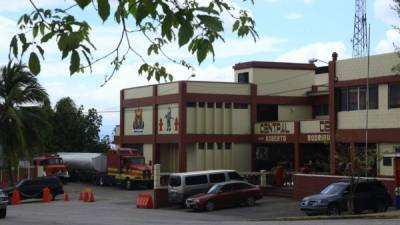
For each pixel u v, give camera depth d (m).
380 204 28.91
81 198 44.50
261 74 52.53
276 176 42.41
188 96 49.19
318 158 46.97
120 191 51.22
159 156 53.16
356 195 28.34
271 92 52.62
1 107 42.69
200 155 49.47
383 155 31.45
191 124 49.41
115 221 26.64
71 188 55.53
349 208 28.25
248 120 51.66
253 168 51.16
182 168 48.75
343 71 37.72
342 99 37.94
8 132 42.59
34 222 25.98
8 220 27.56
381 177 33.34
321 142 43.75
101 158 58.19
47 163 58.16
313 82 54.00
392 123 34.53
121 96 58.28
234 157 50.88
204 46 4.38
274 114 52.75
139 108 55.53
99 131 74.94
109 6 3.80
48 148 65.19
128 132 57.38
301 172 42.34
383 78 35.09
